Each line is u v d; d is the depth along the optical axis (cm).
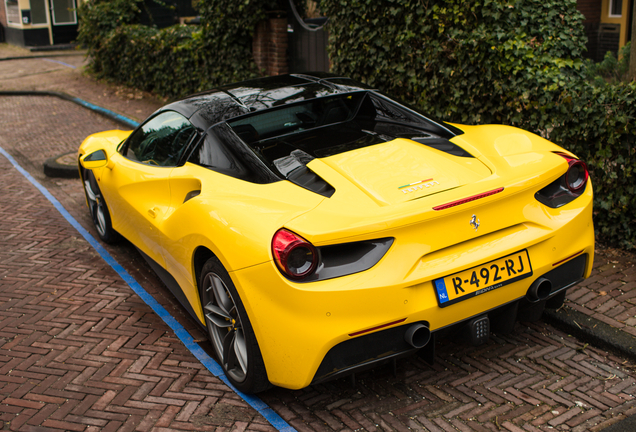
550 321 346
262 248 246
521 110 496
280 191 277
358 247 246
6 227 557
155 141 396
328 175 281
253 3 902
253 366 269
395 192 263
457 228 254
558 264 283
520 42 495
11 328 372
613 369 302
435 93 586
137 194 398
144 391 302
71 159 775
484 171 286
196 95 393
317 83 388
